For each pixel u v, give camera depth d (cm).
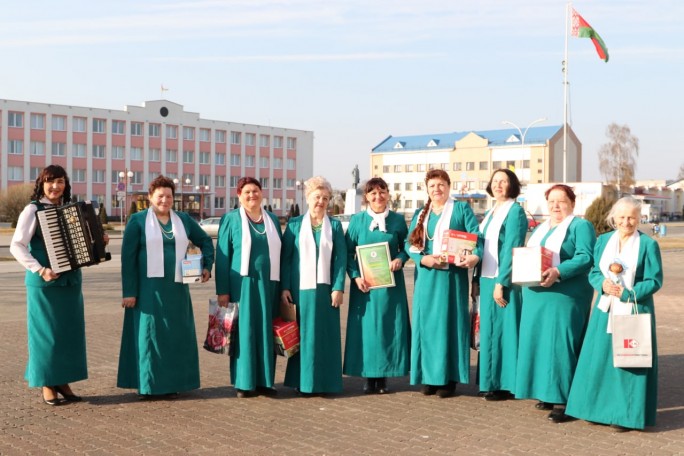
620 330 589
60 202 701
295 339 722
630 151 9538
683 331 1152
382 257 730
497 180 724
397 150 10656
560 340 649
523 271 643
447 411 671
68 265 664
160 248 704
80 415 655
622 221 607
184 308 719
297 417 649
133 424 626
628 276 601
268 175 9012
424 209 741
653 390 607
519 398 688
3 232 4862
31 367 680
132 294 703
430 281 721
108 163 7681
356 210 4738
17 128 7125
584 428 616
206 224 4631
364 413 664
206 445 565
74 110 7444
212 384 786
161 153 8050
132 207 5547
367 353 738
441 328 714
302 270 727
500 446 562
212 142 8456
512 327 702
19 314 1307
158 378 700
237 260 721
